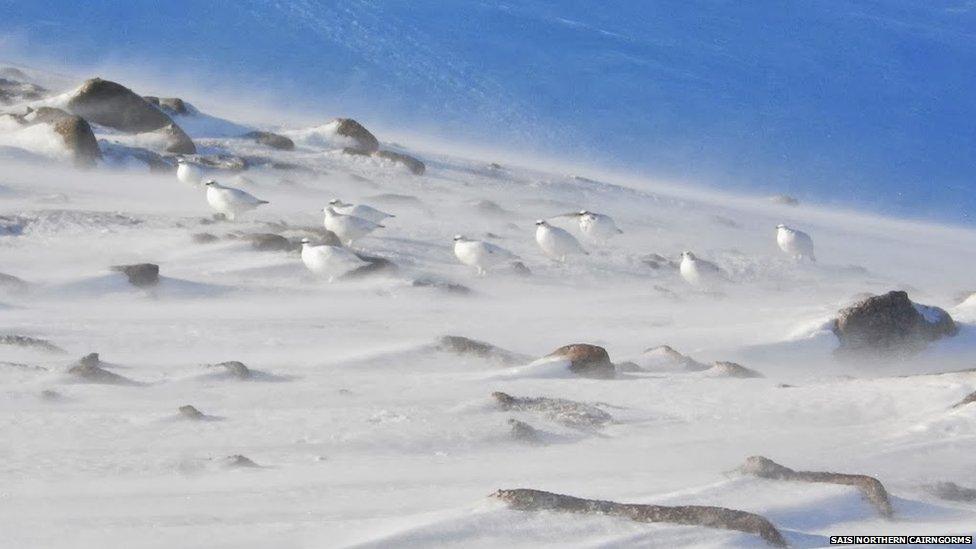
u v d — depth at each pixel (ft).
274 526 24.91
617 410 40.47
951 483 30.71
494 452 34.22
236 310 62.44
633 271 86.22
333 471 30.96
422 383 45.91
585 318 67.92
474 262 75.97
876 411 41.45
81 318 57.57
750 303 80.79
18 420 36.45
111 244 73.67
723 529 24.00
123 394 41.60
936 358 67.00
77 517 25.84
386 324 60.80
